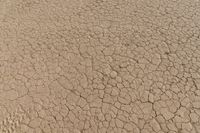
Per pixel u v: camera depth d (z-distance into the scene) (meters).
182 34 3.70
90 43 3.73
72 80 3.29
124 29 3.88
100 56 3.54
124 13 4.15
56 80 3.30
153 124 2.77
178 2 4.25
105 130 2.76
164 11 4.11
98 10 4.28
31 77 3.36
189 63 3.32
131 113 2.89
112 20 4.05
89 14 4.21
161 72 3.26
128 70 3.33
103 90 3.14
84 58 3.53
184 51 3.47
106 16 4.14
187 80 3.15
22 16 4.30
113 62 3.44
